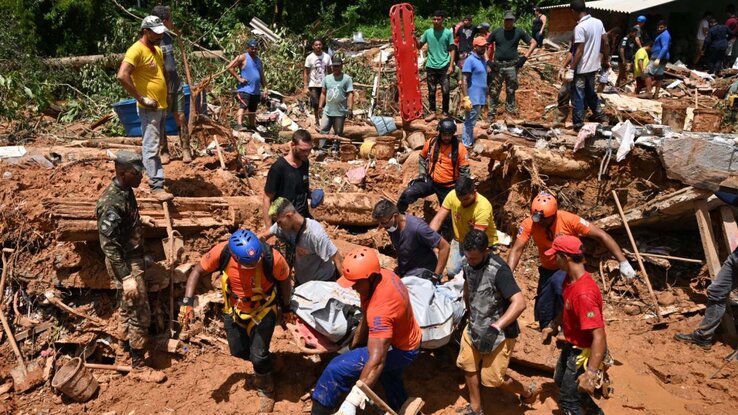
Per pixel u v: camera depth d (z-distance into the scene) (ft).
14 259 19.10
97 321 18.60
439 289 18.19
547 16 81.51
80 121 33.88
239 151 28.63
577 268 14.98
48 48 49.11
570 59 29.45
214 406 17.19
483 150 27.12
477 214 20.13
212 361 18.74
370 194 27.12
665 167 23.95
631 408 18.31
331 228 25.80
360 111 42.47
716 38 58.90
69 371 17.21
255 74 34.24
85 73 39.45
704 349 21.25
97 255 18.95
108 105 36.09
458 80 42.80
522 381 18.94
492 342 15.83
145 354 18.16
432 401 17.93
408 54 34.78
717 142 22.62
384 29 79.51
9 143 27.81
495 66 37.63
